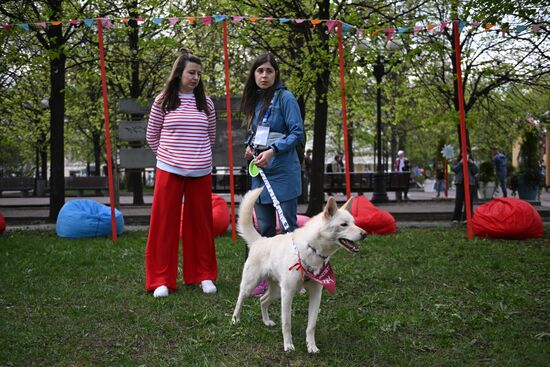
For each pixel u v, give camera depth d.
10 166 43.38
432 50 10.36
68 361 3.49
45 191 27.28
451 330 4.02
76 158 36.16
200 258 5.46
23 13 10.99
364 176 18.31
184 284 5.59
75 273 6.02
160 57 14.80
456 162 11.45
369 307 4.75
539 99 15.66
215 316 4.36
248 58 15.63
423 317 4.35
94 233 8.85
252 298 5.00
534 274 6.00
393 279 5.76
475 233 9.24
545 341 3.82
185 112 5.29
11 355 3.51
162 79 16.70
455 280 5.73
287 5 10.88
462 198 11.35
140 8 12.18
